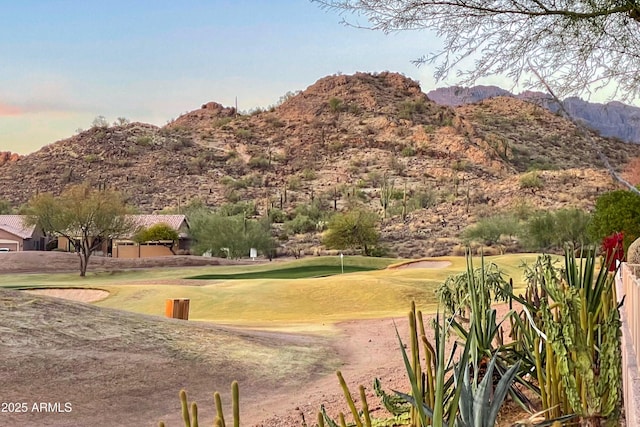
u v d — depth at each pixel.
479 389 3.46
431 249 83.31
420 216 105.69
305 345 17.11
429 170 162.12
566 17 6.72
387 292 33.62
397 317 25.06
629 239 20.44
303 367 14.41
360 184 149.38
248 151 188.12
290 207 127.81
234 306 31.56
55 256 66.38
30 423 9.34
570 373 5.33
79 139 175.50
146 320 16.84
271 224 104.00
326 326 22.64
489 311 6.77
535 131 190.50
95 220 58.28
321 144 191.00
